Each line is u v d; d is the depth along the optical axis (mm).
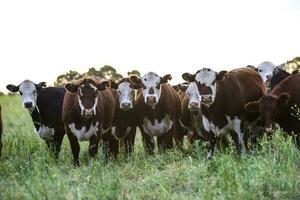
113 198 8273
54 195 7859
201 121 13391
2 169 10750
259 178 8539
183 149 13609
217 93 12070
